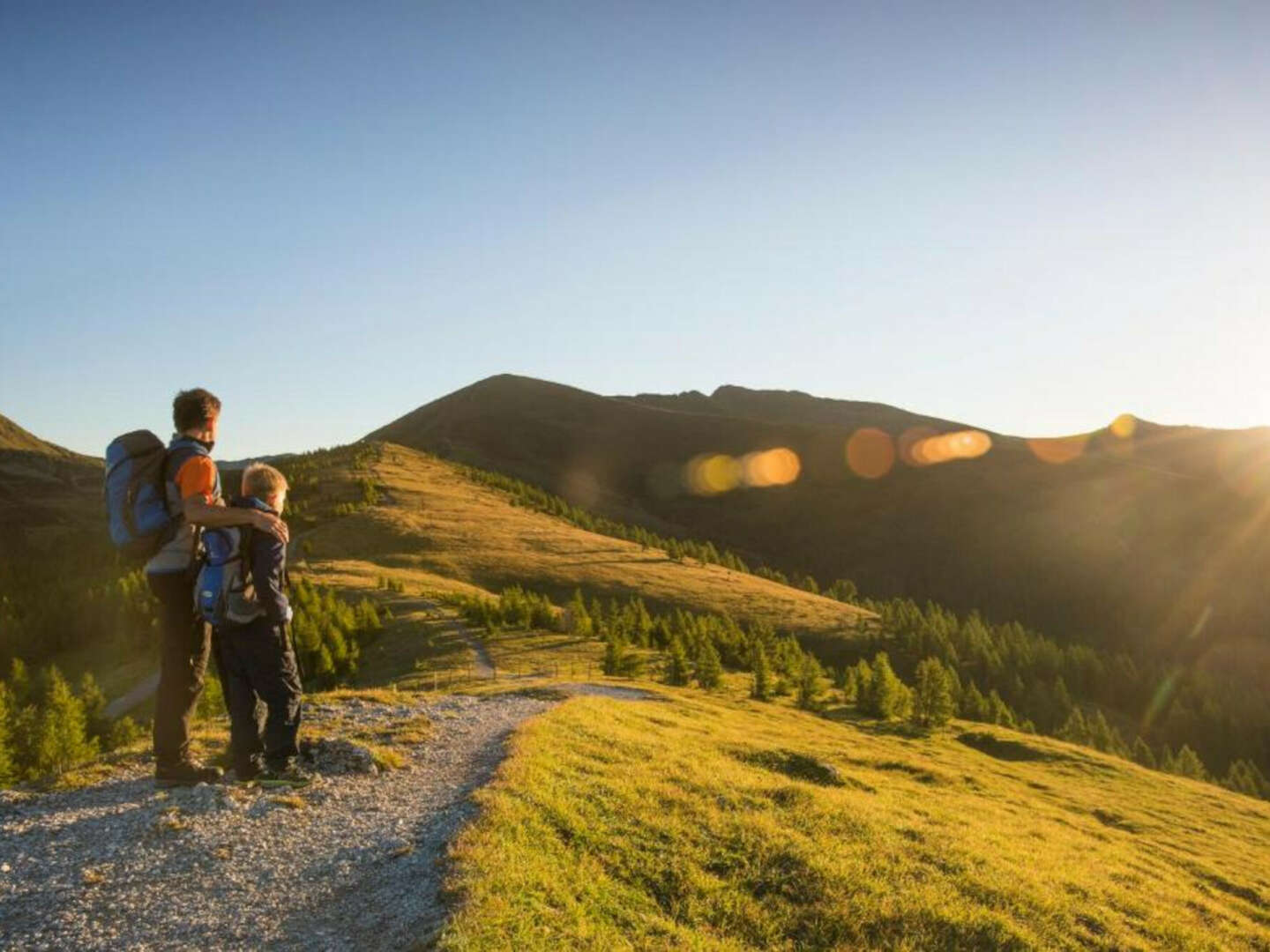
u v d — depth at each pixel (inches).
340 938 259.3
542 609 3531.0
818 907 400.8
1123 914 527.5
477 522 6496.1
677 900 370.3
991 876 508.1
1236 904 735.1
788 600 5753.0
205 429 339.9
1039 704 4584.2
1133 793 1903.3
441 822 359.6
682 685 2770.7
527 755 492.7
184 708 369.1
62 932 251.8
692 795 514.3
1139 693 5098.4
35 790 372.8
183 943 250.4
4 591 4879.4
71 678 3412.9
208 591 340.8
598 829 410.9
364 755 439.2
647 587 5511.8
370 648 3041.3
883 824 563.2
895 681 2864.2
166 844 313.7
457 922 265.6
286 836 332.8
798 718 2266.2
